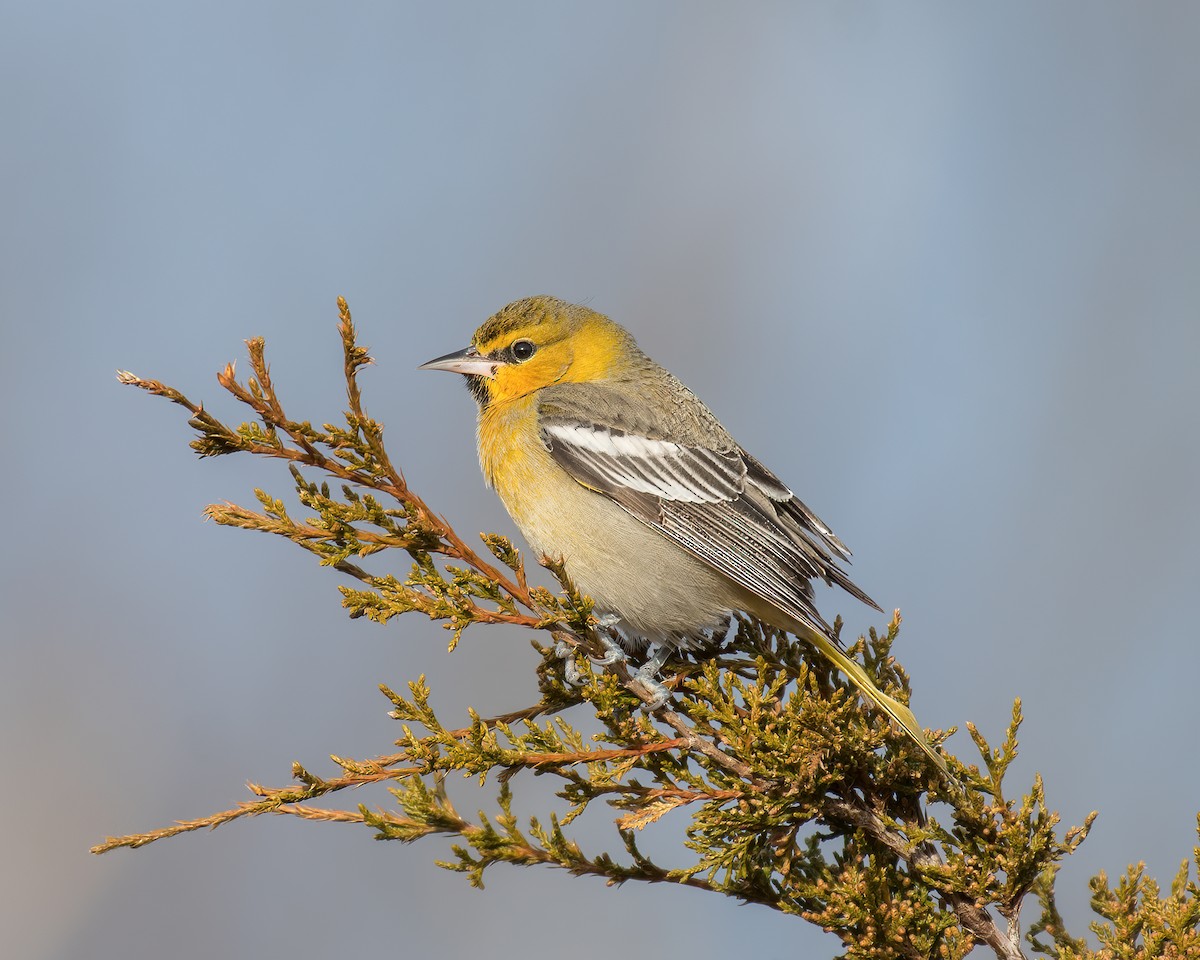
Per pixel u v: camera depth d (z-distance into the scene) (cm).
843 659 1128
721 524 1237
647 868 984
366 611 1023
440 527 1044
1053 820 924
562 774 1007
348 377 1018
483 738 965
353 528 1045
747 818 959
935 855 996
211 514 1035
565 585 1016
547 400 1324
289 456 1028
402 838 956
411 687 975
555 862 977
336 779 948
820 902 988
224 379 1000
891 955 934
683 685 1204
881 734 987
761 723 1008
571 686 1127
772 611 1219
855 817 995
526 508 1301
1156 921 925
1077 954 955
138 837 905
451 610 1025
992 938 948
